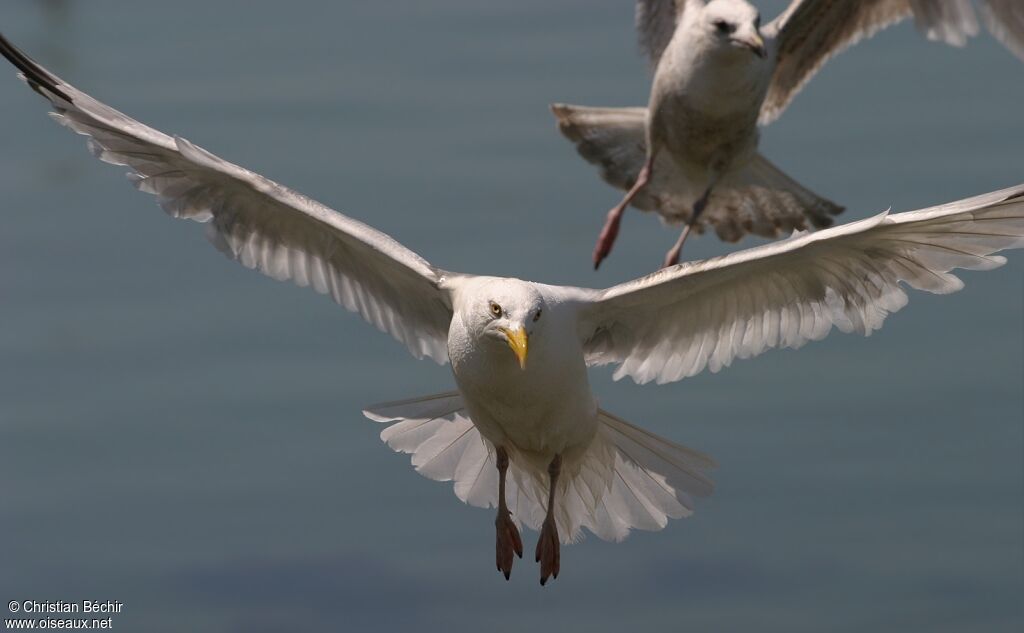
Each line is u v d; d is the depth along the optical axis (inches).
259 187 482.0
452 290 483.5
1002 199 429.4
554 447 490.3
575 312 476.7
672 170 729.6
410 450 527.8
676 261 711.1
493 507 527.5
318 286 516.1
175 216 506.0
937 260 460.4
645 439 521.3
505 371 460.8
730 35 671.1
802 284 481.1
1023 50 660.7
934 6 679.1
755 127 708.0
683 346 505.0
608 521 526.6
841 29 723.4
